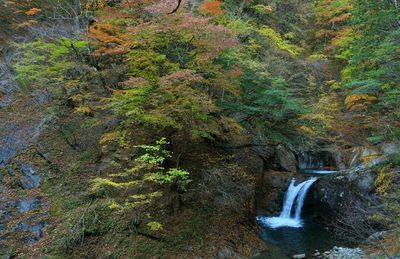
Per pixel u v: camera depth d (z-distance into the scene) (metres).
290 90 13.41
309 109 12.84
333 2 25.33
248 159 14.84
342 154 17.11
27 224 9.15
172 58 10.59
